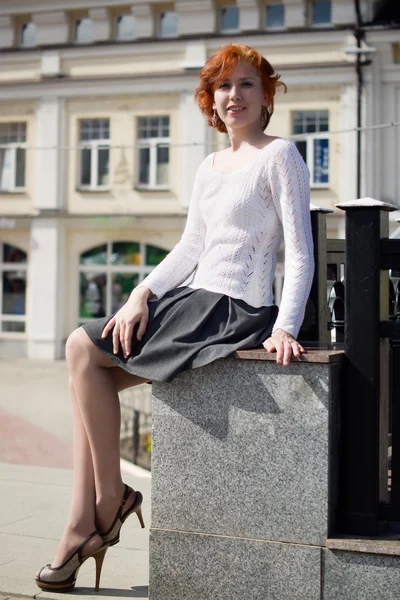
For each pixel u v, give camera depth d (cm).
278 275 2414
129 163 2820
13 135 2952
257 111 348
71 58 2858
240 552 326
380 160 2628
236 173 341
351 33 2594
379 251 322
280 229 342
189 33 2730
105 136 2858
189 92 2750
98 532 371
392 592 304
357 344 324
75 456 371
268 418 321
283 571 320
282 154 333
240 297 337
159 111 2789
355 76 2594
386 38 2573
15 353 2962
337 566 312
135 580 395
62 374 2384
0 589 378
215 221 343
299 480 317
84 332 352
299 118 2666
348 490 324
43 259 2914
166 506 338
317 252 412
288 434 319
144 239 2850
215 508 330
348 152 2617
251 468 325
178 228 2797
